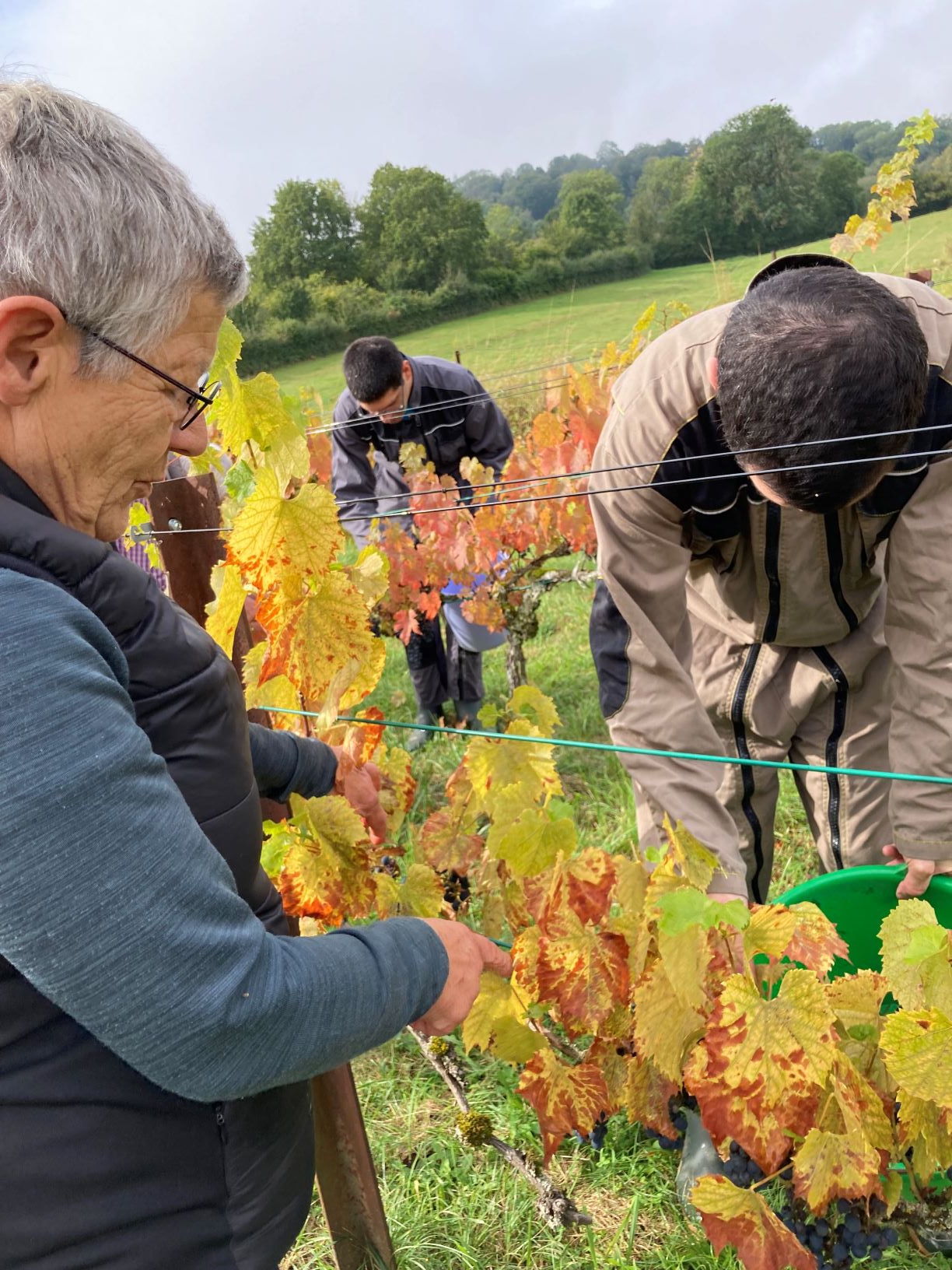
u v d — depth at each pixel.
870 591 1.89
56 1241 0.85
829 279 1.29
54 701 0.69
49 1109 0.83
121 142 0.78
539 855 1.31
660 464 1.58
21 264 0.72
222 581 1.53
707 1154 1.76
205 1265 0.94
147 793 0.74
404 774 1.74
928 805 1.63
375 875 1.52
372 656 1.53
